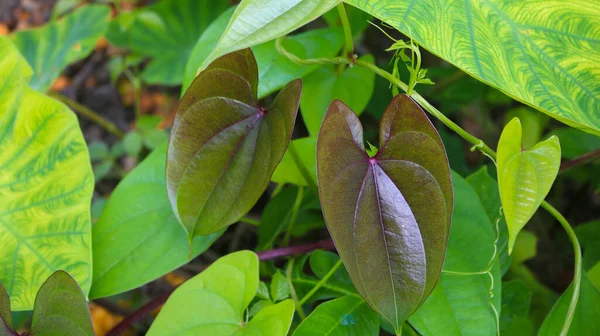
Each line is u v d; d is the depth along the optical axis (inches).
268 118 26.2
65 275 25.5
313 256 29.4
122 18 49.2
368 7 23.6
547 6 24.8
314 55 29.7
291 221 31.2
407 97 23.7
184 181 26.5
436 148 23.8
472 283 27.0
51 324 26.0
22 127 28.4
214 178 26.6
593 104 23.9
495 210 29.1
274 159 25.5
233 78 25.9
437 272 24.1
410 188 24.3
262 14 23.4
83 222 28.0
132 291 45.6
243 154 26.5
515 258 33.6
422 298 24.3
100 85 58.7
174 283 45.6
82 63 59.8
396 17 23.5
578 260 26.8
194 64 29.8
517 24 24.7
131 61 51.3
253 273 26.3
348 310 27.4
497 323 26.5
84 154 28.3
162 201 29.1
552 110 23.7
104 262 28.4
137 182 29.5
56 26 46.1
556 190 43.4
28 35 45.6
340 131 24.1
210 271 26.3
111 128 53.2
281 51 27.9
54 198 28.2
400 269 24.4
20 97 28.4
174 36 49.8
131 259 28.4
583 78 24.2
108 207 29.2
